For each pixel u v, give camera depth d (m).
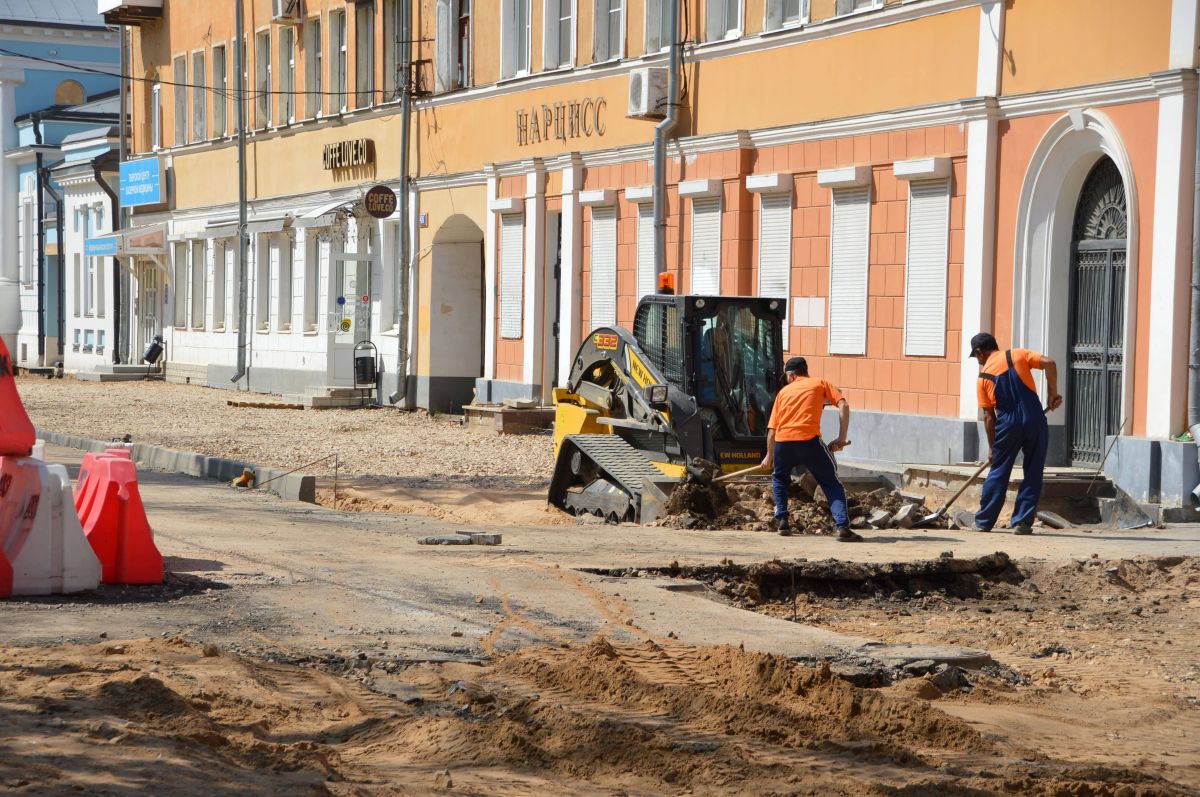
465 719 8.40
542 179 33.62
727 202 27.58
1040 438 17.62
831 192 25.34
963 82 22.77
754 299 19.31
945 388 22.89
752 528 17.58
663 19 29.89
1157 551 15.84
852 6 25.20
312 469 25.38
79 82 66.50
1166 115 19.20
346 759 7.64
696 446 18.80
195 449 27.91
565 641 10.63
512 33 35.25
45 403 40.72
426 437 31.50
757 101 27.14
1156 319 19.33
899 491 19.94
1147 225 19.59
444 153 37.69
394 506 21.22
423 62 38.50
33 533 11.75
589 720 8.15
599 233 31.77
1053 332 21.39
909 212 23.62
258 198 47.56
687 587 13.27
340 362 40.91
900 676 10.27
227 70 49.84
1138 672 11.16
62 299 62.50
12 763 6.80
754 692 9.27
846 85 25.09
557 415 21.56
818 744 8.09
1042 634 12.64
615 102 31.11
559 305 33.50
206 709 8.41
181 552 14.38
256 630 10.73
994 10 22.11
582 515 20.17
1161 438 19.14
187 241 52.62
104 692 8.38
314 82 44.66
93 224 59.88
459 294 38.31
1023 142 21.67
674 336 19.34
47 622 10.70
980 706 9.73
